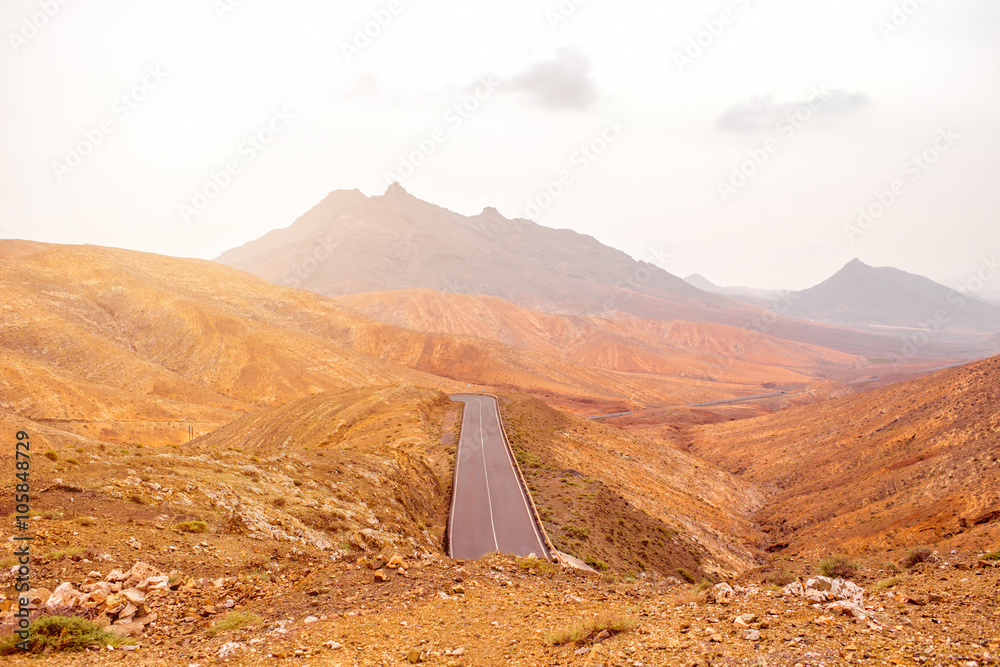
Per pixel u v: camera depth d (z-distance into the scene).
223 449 27.56
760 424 111.75
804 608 9.53
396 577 14.91
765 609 9.74
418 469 43.88
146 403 114.56
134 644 9.96
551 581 17.19
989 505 34.41
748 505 71.94
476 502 42.00
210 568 14.63
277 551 17.39
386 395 82.19
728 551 50.94
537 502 42.25
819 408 104.44
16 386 102.56
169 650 9.83
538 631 10.57
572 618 11.44
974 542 27.72
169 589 12.62
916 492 46.12
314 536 20.80
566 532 35.81
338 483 28.50
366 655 9.46
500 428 71.06
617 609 11.98
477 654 9.43
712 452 106.44
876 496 52.47
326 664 9.02
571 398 197.38
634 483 63.59
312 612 11.94
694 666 7.50
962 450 49.34
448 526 36.28
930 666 6.67
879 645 7.48
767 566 21.12
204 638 10.48
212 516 18.69
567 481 48.66
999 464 40.41
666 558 39.75
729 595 11.33
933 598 9.58
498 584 15.45
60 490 17.45
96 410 106.12
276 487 24.09
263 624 11.16
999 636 7.30
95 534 14.85
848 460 71.19
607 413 180.50
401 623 11.20
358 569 15.64
